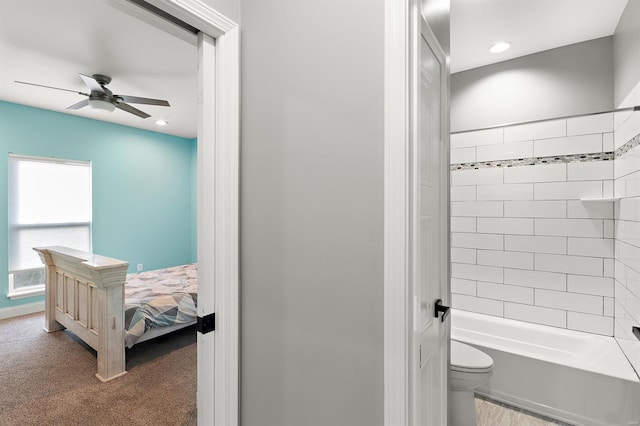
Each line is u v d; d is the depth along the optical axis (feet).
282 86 3.69
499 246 9.45
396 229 2.84
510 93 9.26
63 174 14.05
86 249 14.73
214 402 3.97
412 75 2.93
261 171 3.88
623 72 7.09
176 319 9.84
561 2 6.73
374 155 3.02
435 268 4.31
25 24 7.32
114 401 7.33
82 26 7.42
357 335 3.13
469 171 9.94
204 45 3.87
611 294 7.92
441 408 4.45
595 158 8.09
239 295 4.09
